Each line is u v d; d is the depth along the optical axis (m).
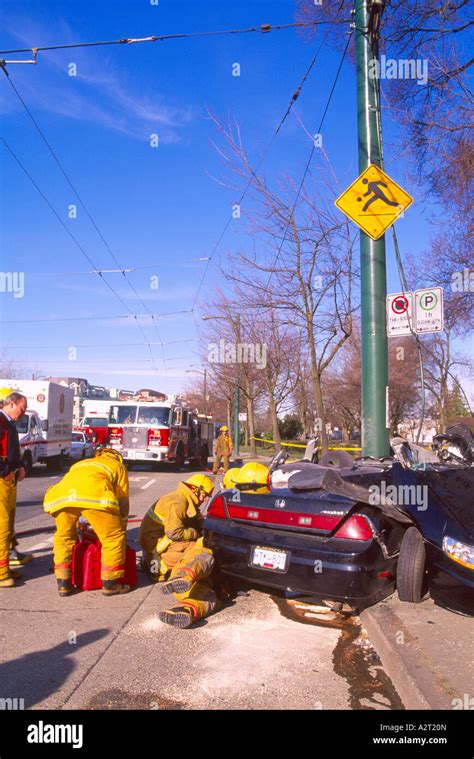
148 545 6.37
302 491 5.14
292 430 52.84
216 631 4.86
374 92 8.03
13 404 6.23
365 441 7.72
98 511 5.57
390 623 4.61
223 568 5.36
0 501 6.04
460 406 38.47
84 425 35.03
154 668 4.12
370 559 4.68
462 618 4.76
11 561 6.75
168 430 22.31
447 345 25.56
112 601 5.62
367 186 7.80
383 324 7.77
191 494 6.26
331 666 4.21
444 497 5.15
